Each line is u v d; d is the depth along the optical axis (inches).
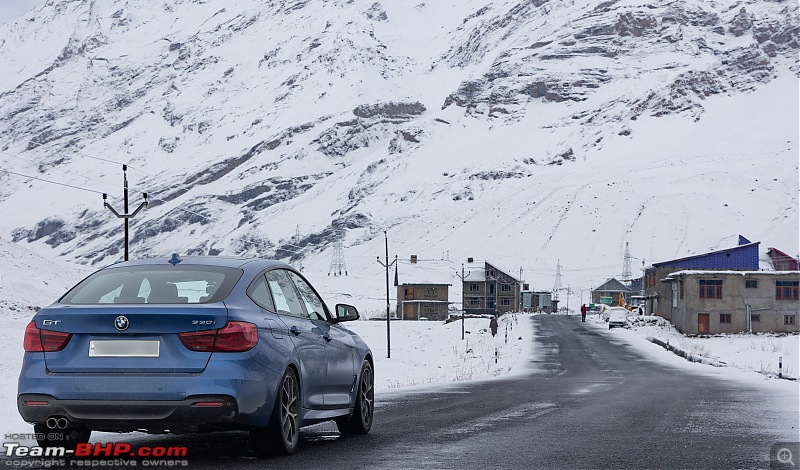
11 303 3314.5
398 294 5900.6
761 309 3494.1
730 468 344.5
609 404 680.4
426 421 523.2
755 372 1612.9
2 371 1344.7
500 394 826.2
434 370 1995.6
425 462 350.6
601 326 3998.5
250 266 373.7
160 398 320.8
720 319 3489.2
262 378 334.0
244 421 329.1
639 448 399.5
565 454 377.4
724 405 674.8
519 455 373.4
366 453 374.6
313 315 418.6
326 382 398.9
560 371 1777.8
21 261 3939.5
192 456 357.7
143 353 325.7
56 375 326.0
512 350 2674.7
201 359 325.1
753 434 460.8
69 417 324.8
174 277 358.0
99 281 360.2
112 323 326.6
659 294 3998.5
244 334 331.6
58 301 351.3
